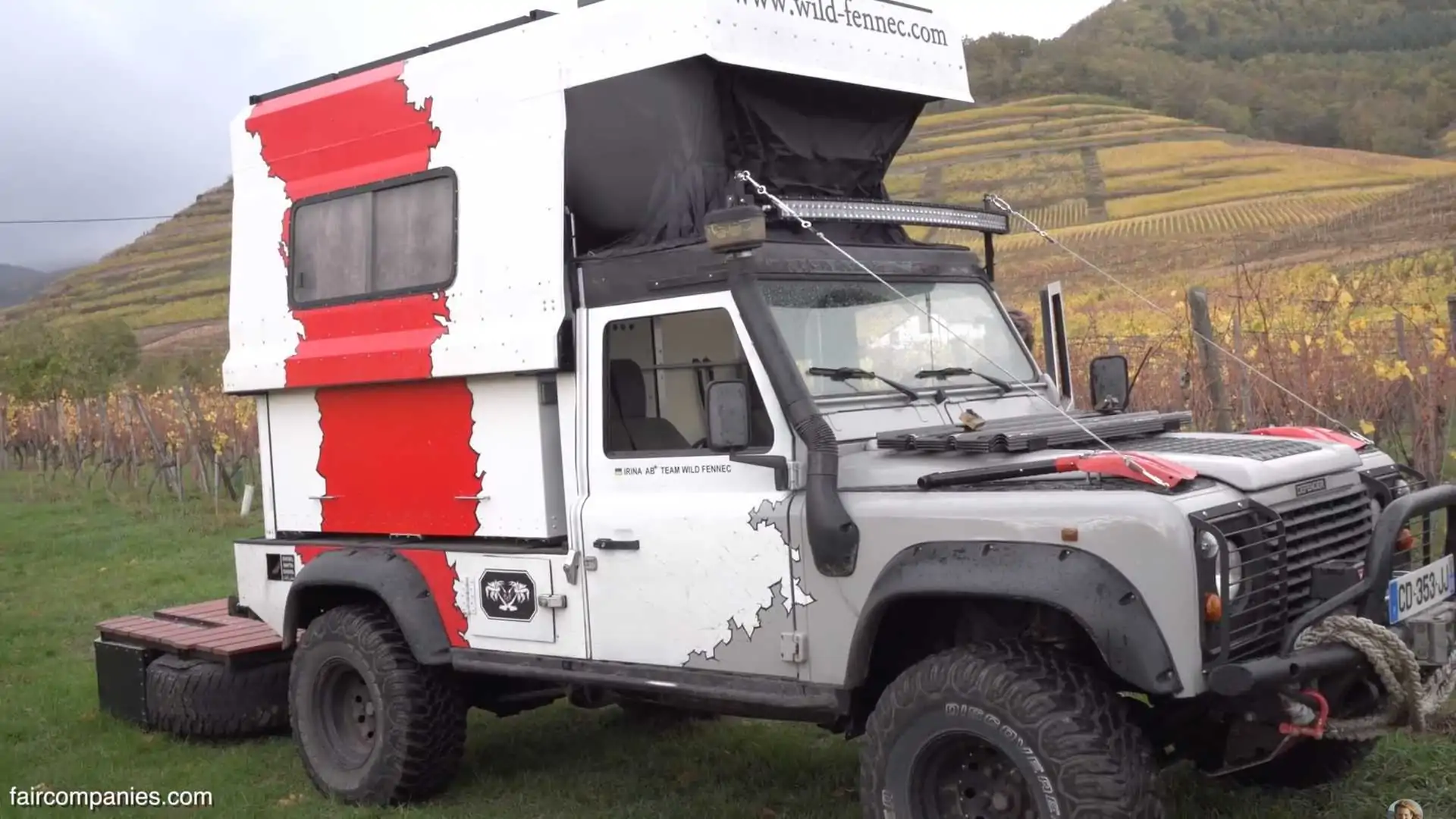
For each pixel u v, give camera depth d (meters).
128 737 6.70
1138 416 4.73
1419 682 3.57
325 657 5.57
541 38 4.94
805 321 4.50
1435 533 5.56
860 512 4.00
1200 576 3.47
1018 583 3.57
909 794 3.86
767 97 4.93
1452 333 7.50
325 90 5.77
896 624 4.08
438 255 5.22
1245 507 3.69
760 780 5.57
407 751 5.28
